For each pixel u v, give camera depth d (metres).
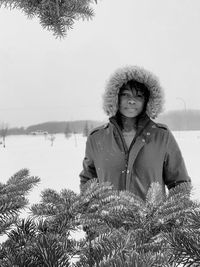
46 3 1.29
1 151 35.84
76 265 0.54
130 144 2.21
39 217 0.79
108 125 2.32
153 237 0.66
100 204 0.81
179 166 2.21
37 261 0.55
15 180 1.01
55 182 11.88
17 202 0.84
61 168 16.73
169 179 2.28
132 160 2.10
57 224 0.75
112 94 2.26
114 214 0.76
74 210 0.80
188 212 0.71
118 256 0.51
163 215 0.73
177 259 0.55
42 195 0.90
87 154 2.40
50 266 0.52
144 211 0.77
